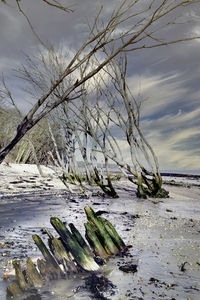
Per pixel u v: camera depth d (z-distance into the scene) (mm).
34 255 4309
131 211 9633
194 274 3736
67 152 18250
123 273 3738
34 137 27812
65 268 3648
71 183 18516
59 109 15516
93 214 4797
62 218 7750
